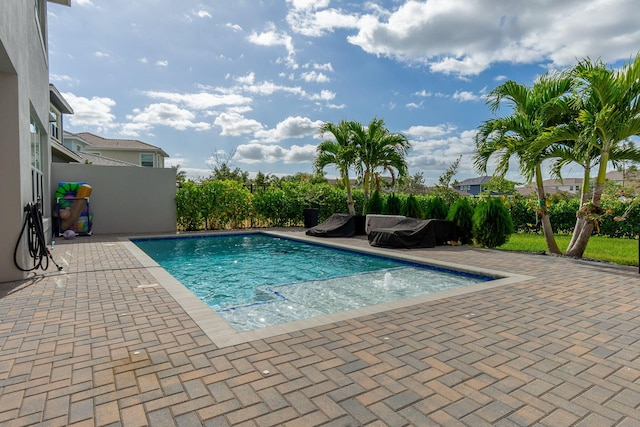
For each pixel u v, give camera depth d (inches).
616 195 433.7
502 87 312.2
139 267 230.5
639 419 76.4
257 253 357.4
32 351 106.9
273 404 80.3
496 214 336.2
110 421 73.9
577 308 152.8
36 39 273.1
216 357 103.3
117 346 110.5
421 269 269.4
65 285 183.6
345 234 438.6
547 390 87.7
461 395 85.0
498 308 151.8
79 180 433.7
